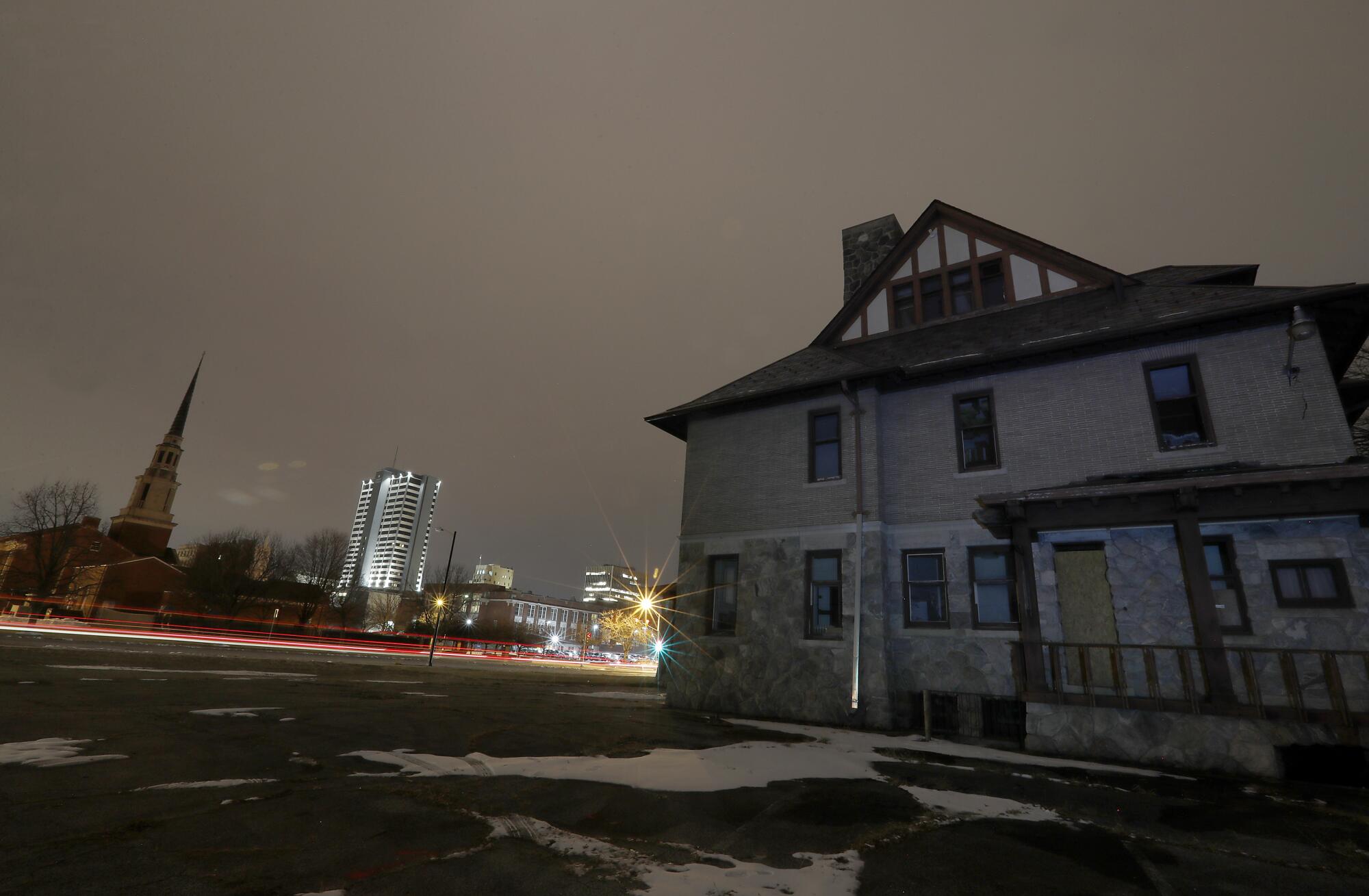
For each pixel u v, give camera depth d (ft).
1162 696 29.25
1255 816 19.17
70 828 13.00
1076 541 33.83
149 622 203.41
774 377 52.06
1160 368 37.42
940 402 43.91
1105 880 13.41
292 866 11.82
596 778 20.34
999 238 51.65
